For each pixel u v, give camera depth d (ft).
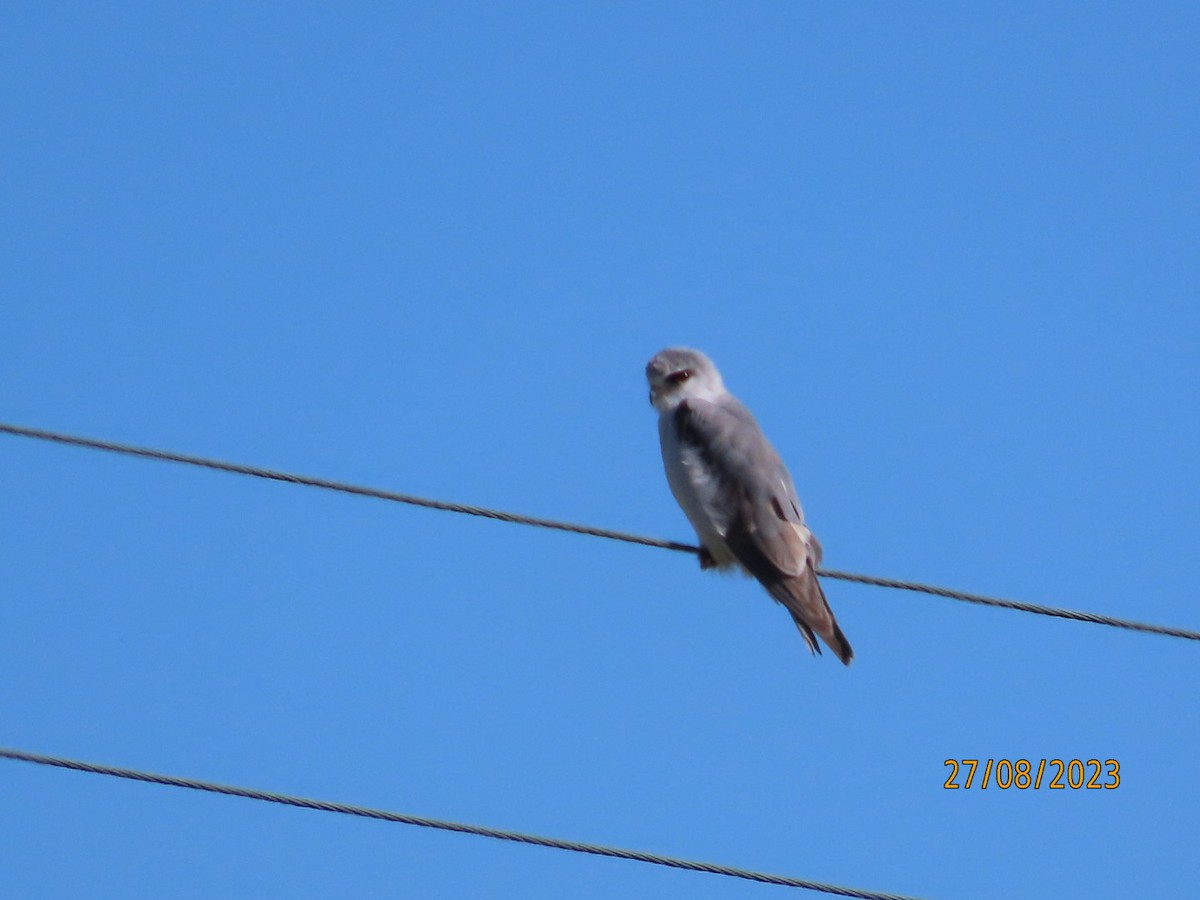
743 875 33.35
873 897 33.04
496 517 37.93
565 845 33.14
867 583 38.32
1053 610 37.86
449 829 32.83
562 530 38.65
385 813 32.76
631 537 38.88
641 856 33.06
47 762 31.89
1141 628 37.37
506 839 32.89
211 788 32.37
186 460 36.88
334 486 37.11
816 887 33.37
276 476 36.58
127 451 36.19
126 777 32.04
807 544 43.57
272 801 32.45
